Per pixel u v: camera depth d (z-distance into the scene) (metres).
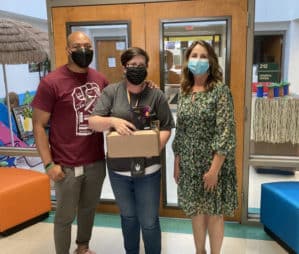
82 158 2.23
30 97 4.36
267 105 3.04
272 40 5.43
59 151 2.21
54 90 2.11
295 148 3.05
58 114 2.17
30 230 3.03
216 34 2.85
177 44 2.92
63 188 2.23
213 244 2.28
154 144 1.87
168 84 2.97
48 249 2.71
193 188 2.11
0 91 4.90
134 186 2.09
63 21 3.04
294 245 2.43
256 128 3.09
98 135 2.29
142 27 2.93
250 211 3.26
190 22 2.86
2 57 3.48
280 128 3.05
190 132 2.06
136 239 2.29
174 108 2.94
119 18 2.95
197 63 2.02
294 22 5.30
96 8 2.96
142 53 1.96
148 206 2.09
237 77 2.87
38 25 5.13
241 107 2.91
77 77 2.17
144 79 2.01
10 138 4.14
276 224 2.68
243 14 2.76
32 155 3.52
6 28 3.51
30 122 4.35
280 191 2.66
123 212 2.16
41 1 4.94
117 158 2.05
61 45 3.09
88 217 2.47
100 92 2.26
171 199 3.28
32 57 3.50
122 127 1.87
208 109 2.01
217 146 1.98
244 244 2.74
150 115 2.00
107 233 2.95
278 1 5.28
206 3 2.80
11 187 2.89
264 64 3.19
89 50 2.12
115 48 3.04
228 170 2.08
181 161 2.15
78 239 2.55
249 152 3.01
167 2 2.85
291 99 3.02
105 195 3.44
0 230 2.86
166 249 2.67
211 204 2.11
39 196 3.13
